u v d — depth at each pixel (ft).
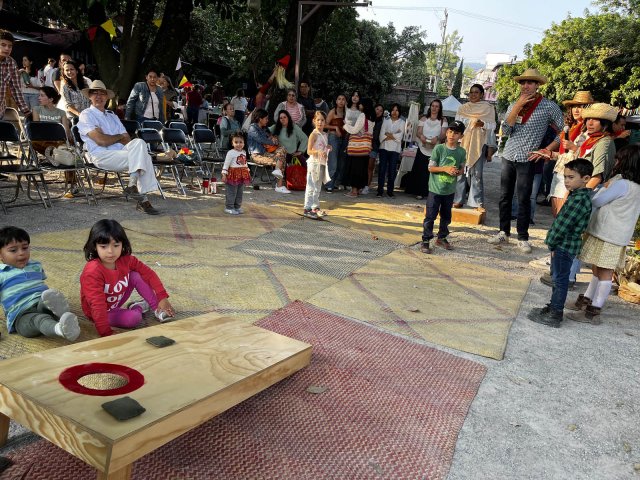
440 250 22.17
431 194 21.30
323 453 8.21
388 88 118.73
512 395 10.82
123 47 39.06
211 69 93.71
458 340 13.14
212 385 7.77
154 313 12.40
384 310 14.58
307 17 39.09
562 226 14.25
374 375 10.87
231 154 23.48
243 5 43.04
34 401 6.68
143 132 26.43
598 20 76.48
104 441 6.02
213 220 22.44
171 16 39.65
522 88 21.17
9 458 7.25
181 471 7.39
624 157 14.71
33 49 63.93
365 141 31.35
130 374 7.75
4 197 22.50
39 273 11.08
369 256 19.93
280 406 9.33
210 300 13.73
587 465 8.78
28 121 21.47
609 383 11.78
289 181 31.78
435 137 32.45
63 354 8.17
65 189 24.38
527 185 22.44
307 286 15.79
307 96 37.22
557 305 14.80
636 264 17.93
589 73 73.36
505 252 22.93
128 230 19.30
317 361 11.14
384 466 8.09
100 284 10.71
